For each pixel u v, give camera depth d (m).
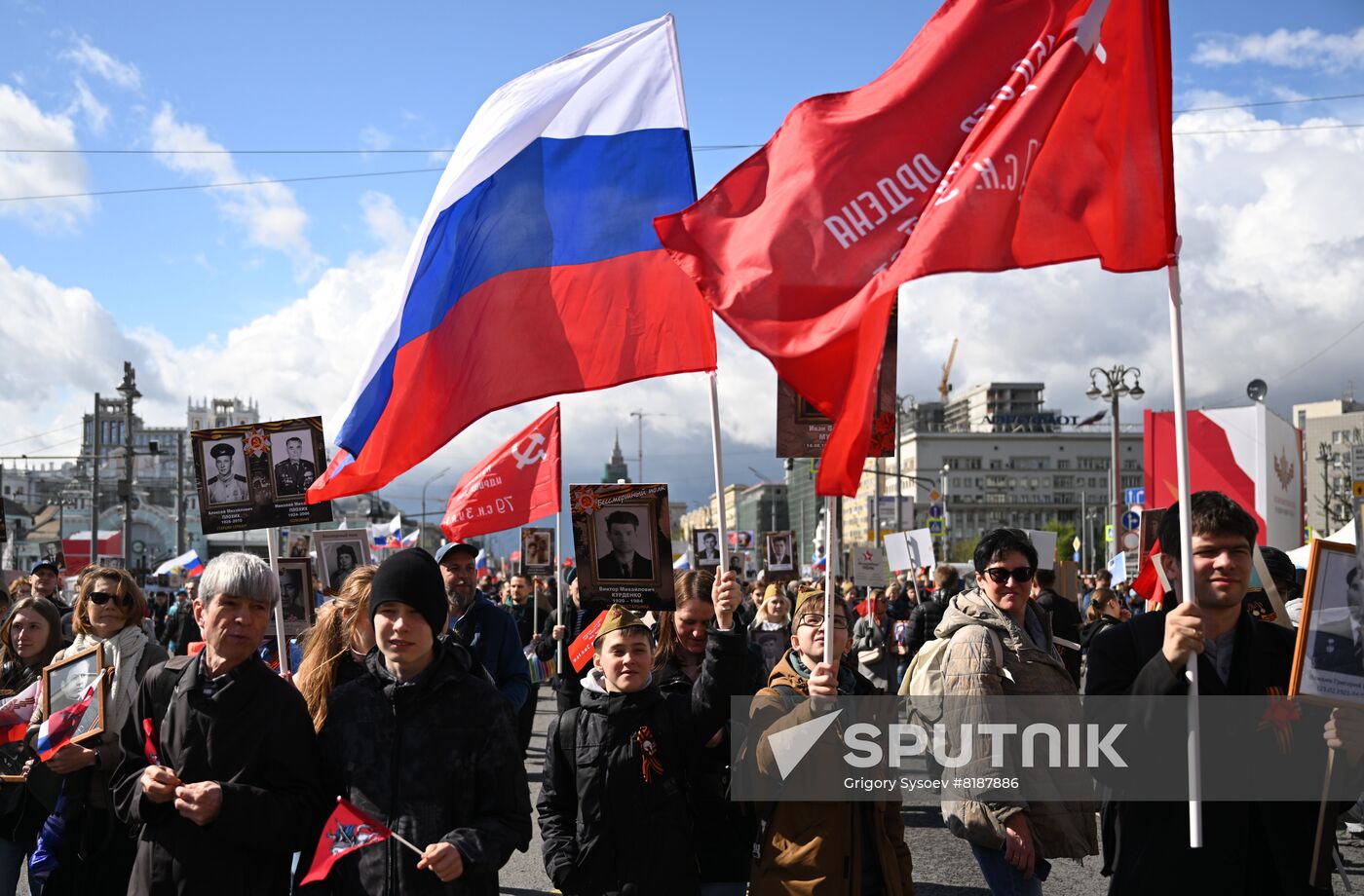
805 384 4.47
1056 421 173.25
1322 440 116.19
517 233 6.09
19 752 5.44
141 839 4.12
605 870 4.66
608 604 6.06
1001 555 4.96
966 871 7.79
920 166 4.68
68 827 5.33
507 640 8.19
